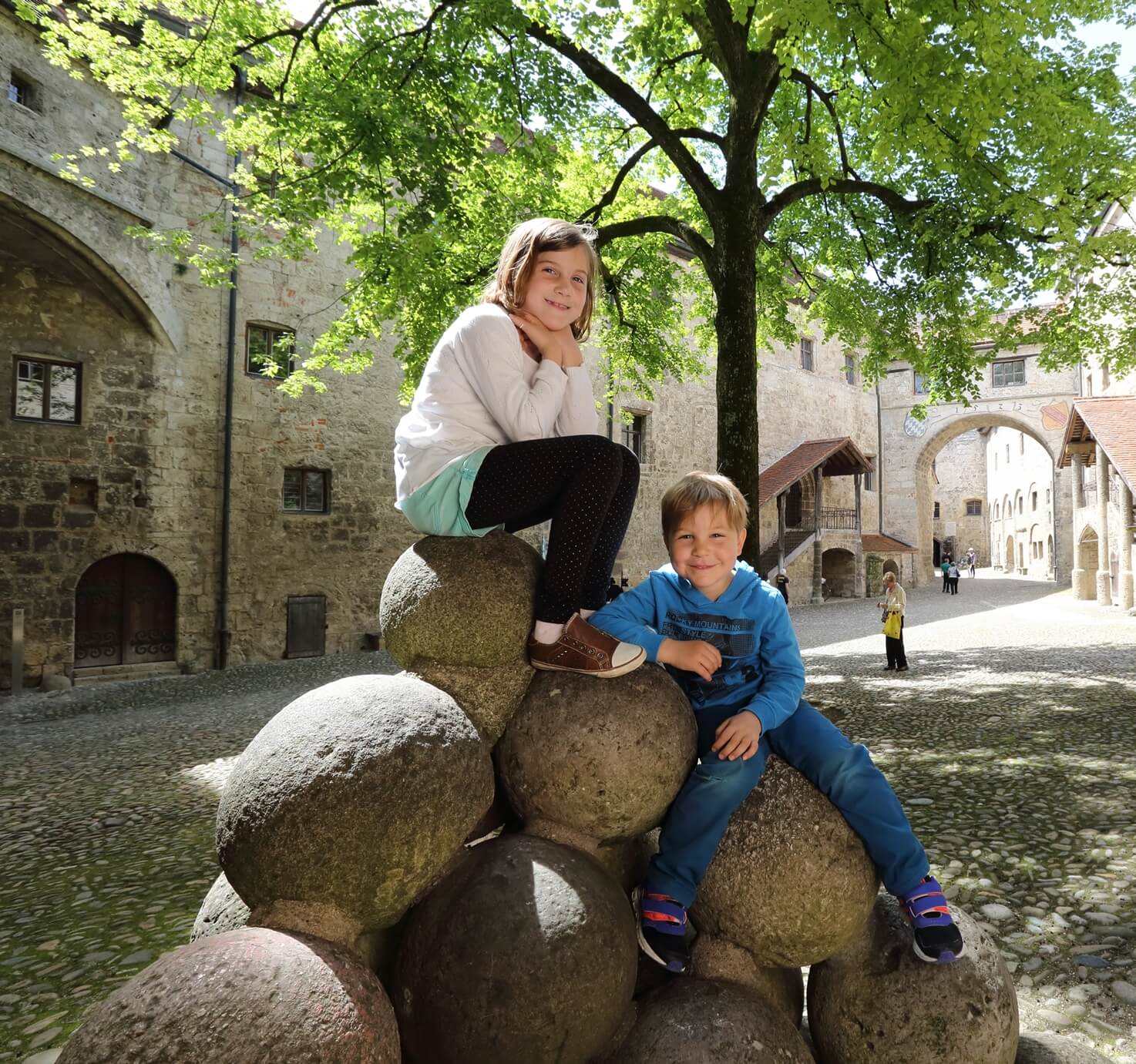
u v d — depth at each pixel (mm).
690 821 1759
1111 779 5586
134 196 12742
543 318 1849
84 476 12695
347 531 15875
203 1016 1196
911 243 10547
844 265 11523
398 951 1614
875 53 5363
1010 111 6742
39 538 12227
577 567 1741
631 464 1908
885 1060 1822
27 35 10719
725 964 1822
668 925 1728
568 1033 1472
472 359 1773
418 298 8672
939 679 10500
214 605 14055
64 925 3764
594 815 1711
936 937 1758
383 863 1454
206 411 14070
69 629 12430
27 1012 2965
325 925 1449
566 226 1881
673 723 1755
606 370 13266
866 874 1770
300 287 15273
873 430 33000
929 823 4789
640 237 11398
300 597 15188
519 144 8938
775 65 8055
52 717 9992
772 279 11375
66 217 11250
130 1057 1157
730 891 1756
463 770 1579
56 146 11141
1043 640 14922
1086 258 7746
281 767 1486
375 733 1524
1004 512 51219
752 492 8125
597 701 1729
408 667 1850
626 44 7969
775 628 1907
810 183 9242
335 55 8602
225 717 9422
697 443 23344
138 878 4359
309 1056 1210
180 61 8344
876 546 29906
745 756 1727
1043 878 3910
